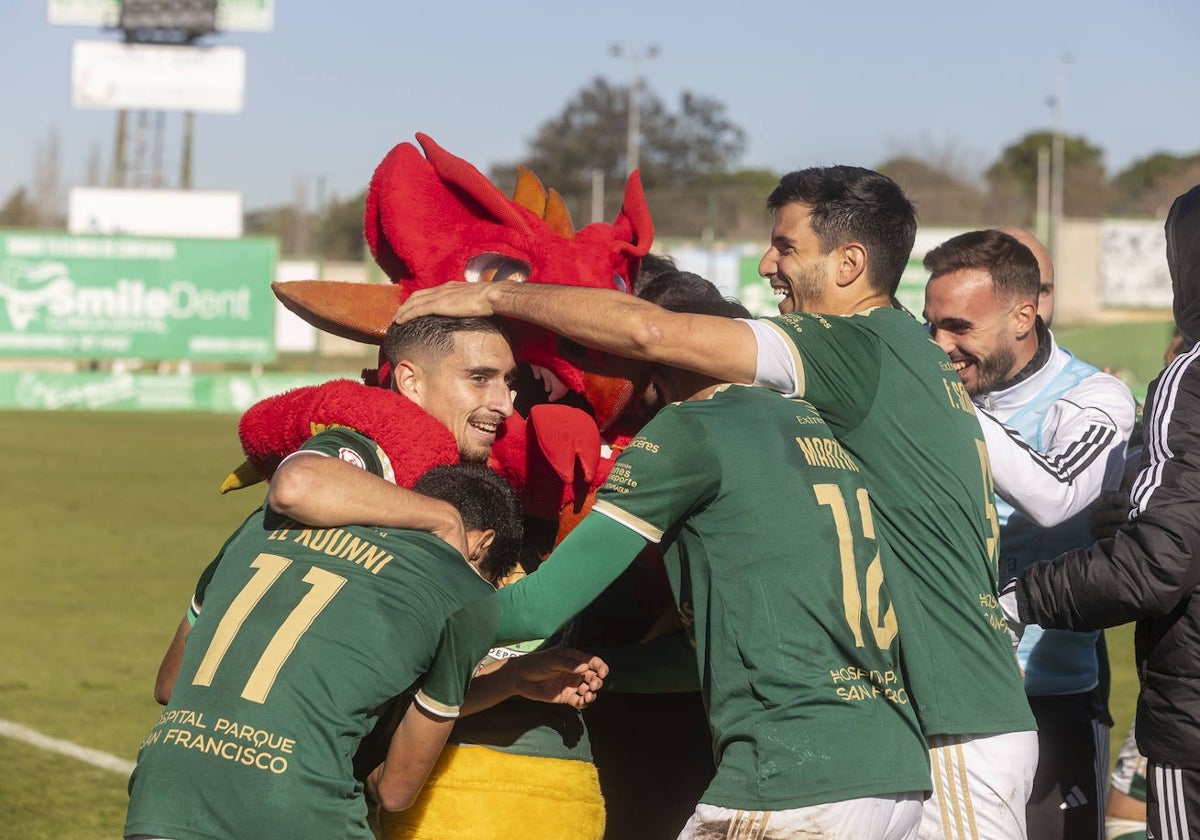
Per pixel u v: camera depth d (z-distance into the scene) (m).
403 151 4.50
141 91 56.12
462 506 3.89
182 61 56.16
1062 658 5.15
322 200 33.81
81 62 56.16
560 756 4.04
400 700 3.81
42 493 20.45
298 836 3.37
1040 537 5.13
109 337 31.34
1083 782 5.19
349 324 4.48
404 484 3.89
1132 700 9.82
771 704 3.57
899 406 3.93
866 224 4.12
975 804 4.00
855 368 3.88
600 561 3.64
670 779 4.73
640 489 3.62
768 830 3.51
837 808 3.50
